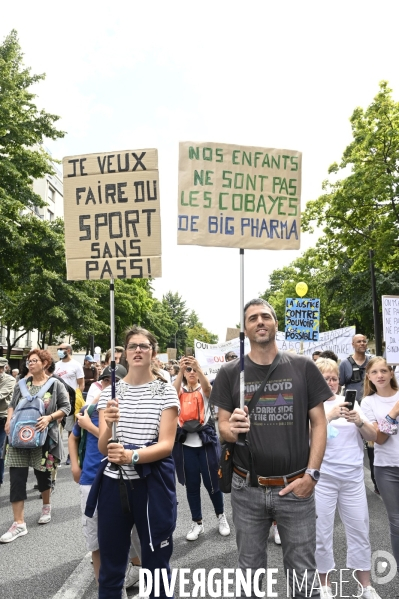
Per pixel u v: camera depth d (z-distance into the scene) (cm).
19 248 1953
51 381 650
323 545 414
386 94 2102
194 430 580
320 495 418
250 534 320
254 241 398
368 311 3167
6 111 1934
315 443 320
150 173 410
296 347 1483
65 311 2598
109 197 414
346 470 417
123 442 344
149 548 324
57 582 459
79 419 431
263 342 329
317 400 325
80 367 1044
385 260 2191
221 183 398
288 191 407
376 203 2155
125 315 4225
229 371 344
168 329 7544
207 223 395
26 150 2078
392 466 426
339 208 2180
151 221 408
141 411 347
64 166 421
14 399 650
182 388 612
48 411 635
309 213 2305
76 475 450
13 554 531
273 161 406
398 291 3005
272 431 319
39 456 625
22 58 2062
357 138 2123
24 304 2600
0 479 830
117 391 361
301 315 1270
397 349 775
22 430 600
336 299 3328
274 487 317
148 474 330
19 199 2034
